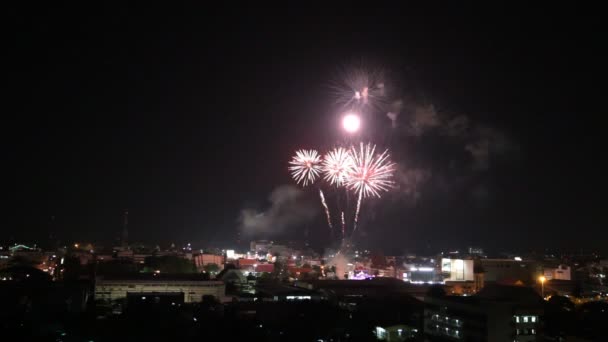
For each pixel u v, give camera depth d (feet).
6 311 420.77
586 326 425.69
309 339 383.45
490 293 464.24
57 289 503.20
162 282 592.60
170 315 402.93
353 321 449.89
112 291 582.76
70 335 350.84
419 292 613.93
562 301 536.42
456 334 396.57
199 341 349.41
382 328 435.12
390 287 639.76
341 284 652.48
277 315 446.19
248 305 481.05
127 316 399.85
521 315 375.66
